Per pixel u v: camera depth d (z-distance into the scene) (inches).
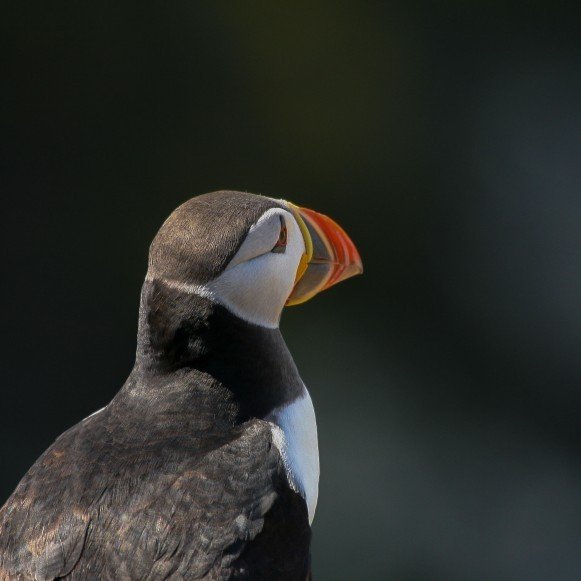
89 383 622.5
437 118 682.2
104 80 656.4
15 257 630.5
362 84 681.6
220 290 230.4
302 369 626.8
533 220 668.1
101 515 210.7
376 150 675.4
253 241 232.1
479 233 668.7
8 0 649.6
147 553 205.0
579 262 660.1
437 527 597.0
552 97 683.4
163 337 233.6
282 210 242.2
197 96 663.8
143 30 661.3
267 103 670.5
